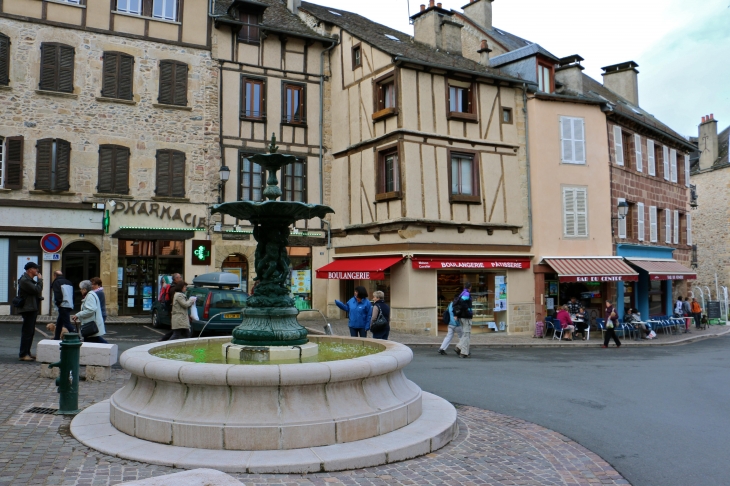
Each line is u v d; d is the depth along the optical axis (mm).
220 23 20203
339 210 21172
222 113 20188
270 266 7254
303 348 6910
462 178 19391
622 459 5621
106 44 18812
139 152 19109
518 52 21672
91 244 18609
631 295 23594
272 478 4602
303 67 21469
